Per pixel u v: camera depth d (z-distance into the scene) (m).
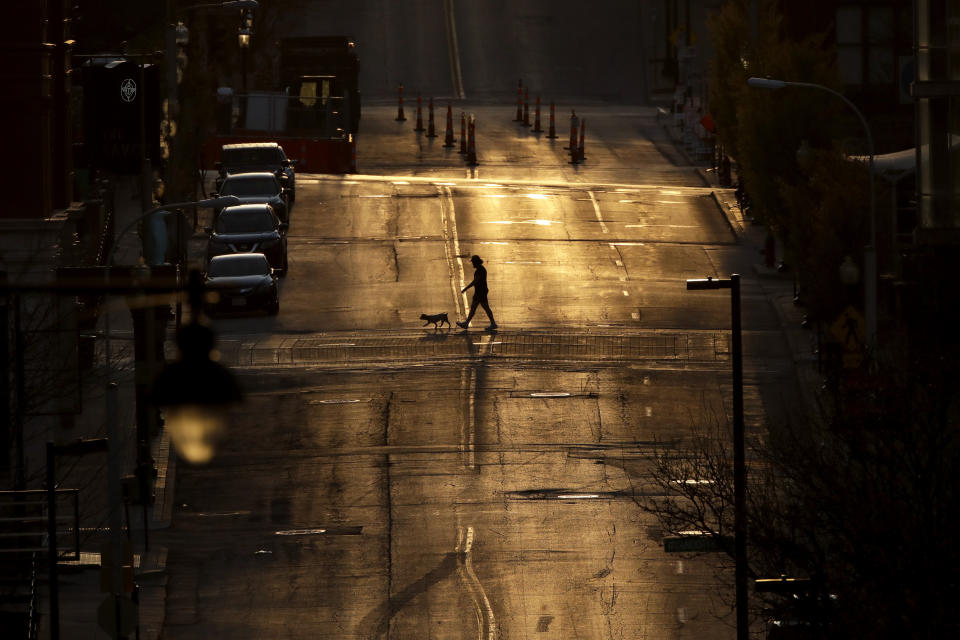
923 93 126.88
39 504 89.62
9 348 99.88
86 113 117.50
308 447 115.75
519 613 84.31
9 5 110.81
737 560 70.19
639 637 80.62
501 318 153.25
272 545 96.62
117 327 148.75
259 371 135.25
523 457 112.25
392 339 145.25
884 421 69.12
